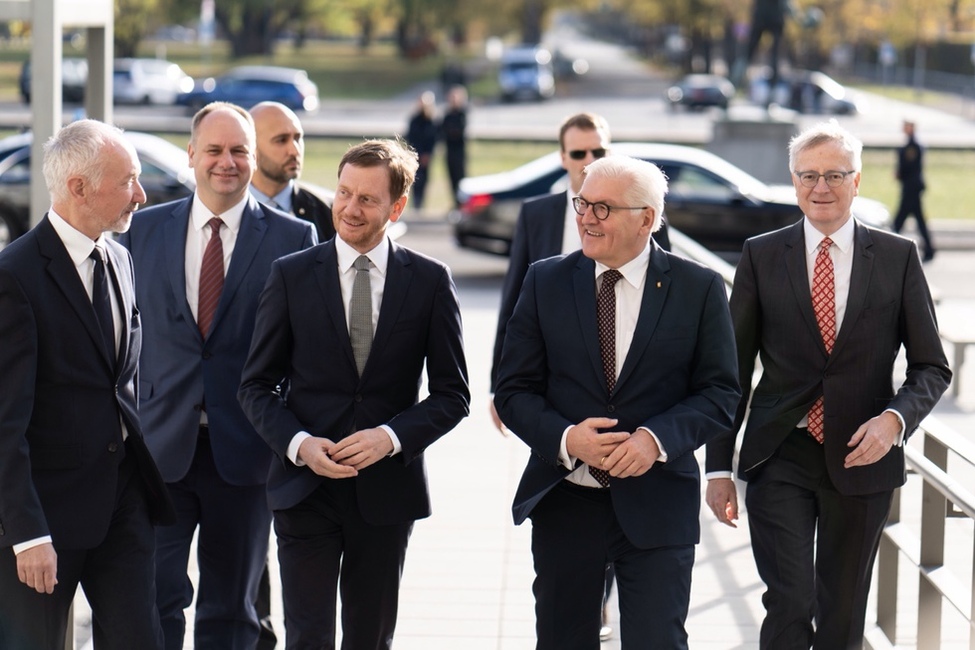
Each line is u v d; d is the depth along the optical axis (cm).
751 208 1800
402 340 486
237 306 547
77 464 445
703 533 804
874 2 7406
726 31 7969
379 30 14212
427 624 648
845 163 497
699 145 3422
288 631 486
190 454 544
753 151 2630
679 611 457
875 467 500
